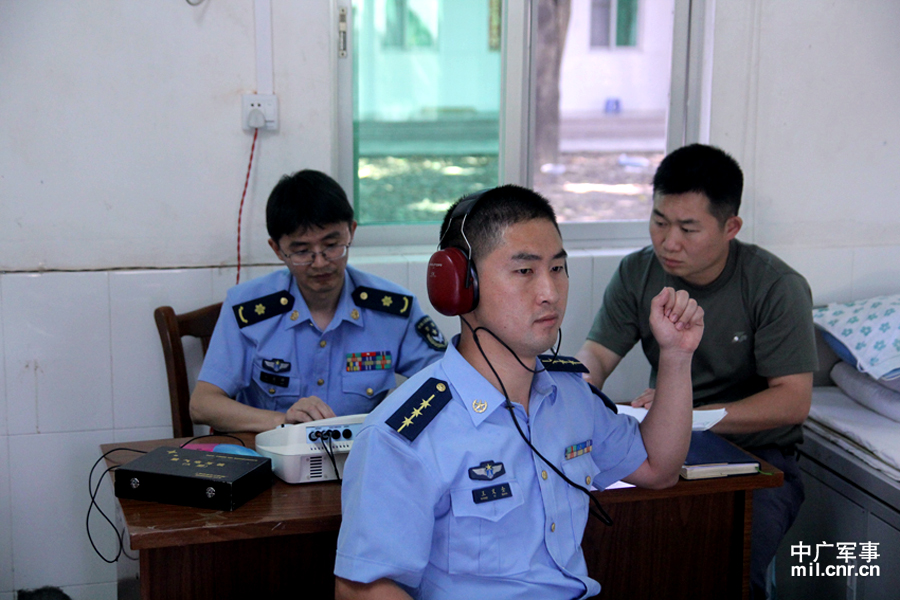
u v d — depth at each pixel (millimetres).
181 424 2094
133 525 1242
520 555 1119
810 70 2482
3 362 2199
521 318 1088
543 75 2707
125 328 2256
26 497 2271
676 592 1569
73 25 2117
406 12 2426
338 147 2455
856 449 2074
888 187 2570
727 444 1569
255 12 2195
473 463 1109
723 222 1853
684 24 2512
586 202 2822
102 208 2203
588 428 1275
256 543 1390
